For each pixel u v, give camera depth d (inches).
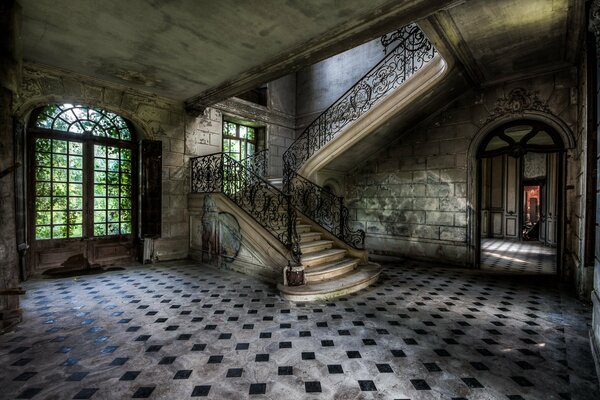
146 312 164.6
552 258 334.6
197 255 300.8
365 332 140.9
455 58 218.1
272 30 177.5
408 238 325.4
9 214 140.3
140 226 283.3
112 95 263.9
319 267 222.8
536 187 553.3
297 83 467.2
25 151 224.2
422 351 123.0
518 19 176.1
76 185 258.2
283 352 121.6
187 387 98.1
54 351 120.7
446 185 299.0
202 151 332.5
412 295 198.1
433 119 308.0
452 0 143.6
